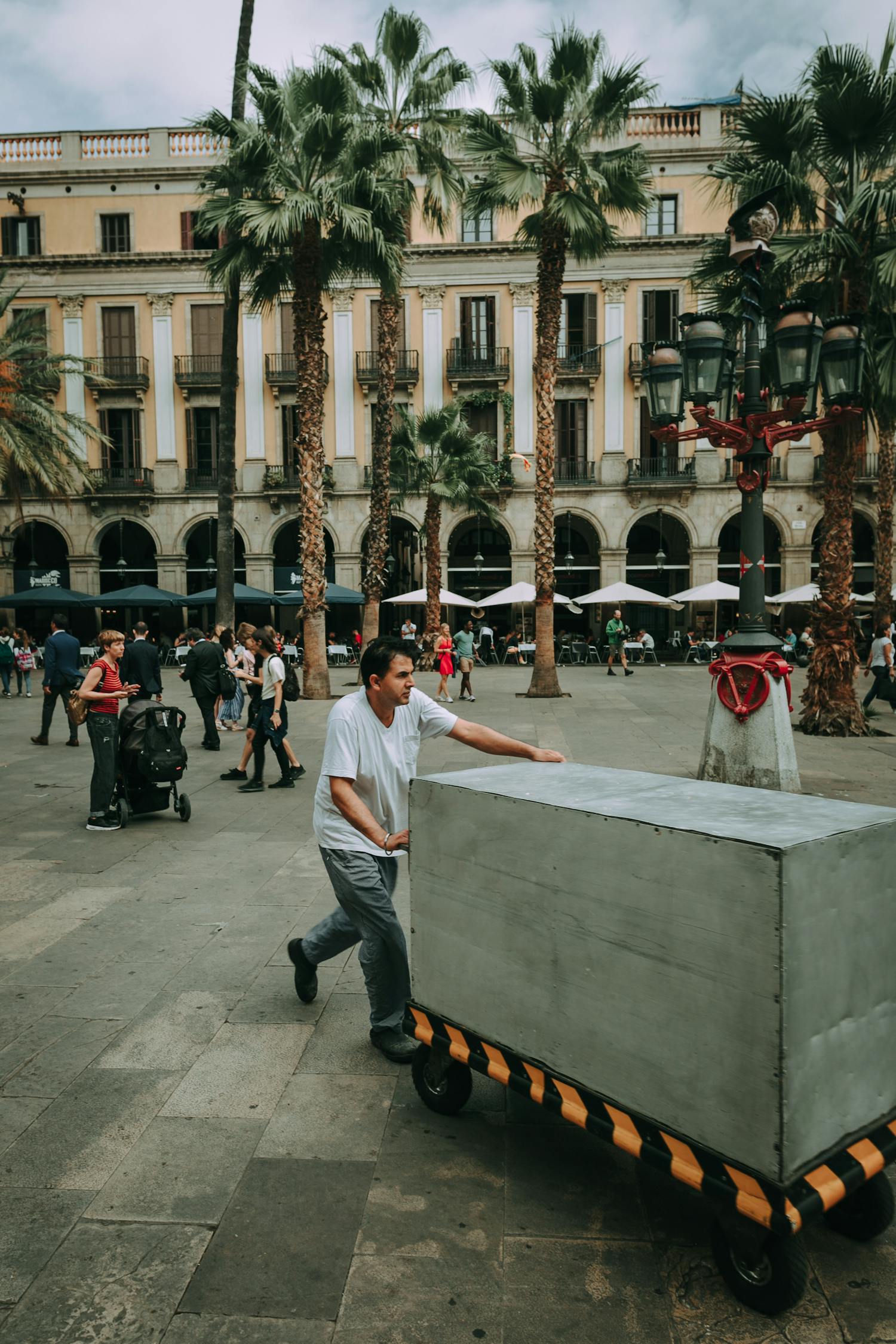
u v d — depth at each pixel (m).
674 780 2.65
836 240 10.47
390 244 16.11
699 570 31.58
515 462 31.59
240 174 15.70
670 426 7.52
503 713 14.10
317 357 15.95
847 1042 1.98
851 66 10.41
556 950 2.33
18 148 32.16
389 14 18.97
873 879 2.03
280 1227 2.30
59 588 29.38
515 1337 1.93
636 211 16.09
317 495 16.34
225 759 10.28
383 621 34.84
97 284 32.00
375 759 3.08
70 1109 2.88
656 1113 2.10
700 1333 1.95
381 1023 3.20
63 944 4.35
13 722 14.27
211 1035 3.40
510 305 31.44
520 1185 2.48
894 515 30.08
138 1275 2.12
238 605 32.56
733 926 1.91
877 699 14.64
